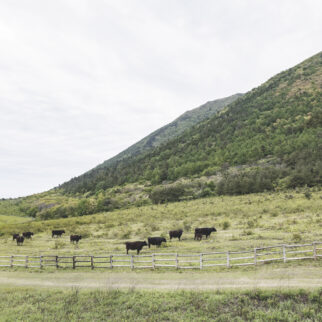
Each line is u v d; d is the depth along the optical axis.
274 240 21.31
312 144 84.00
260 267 15.30
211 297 11.72
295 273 13.70
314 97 131.88
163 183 107.25
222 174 90.06
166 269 17.17
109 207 79.62
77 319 10.99
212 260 17.73
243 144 113.12
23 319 11.16
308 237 20.88
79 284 15.92
